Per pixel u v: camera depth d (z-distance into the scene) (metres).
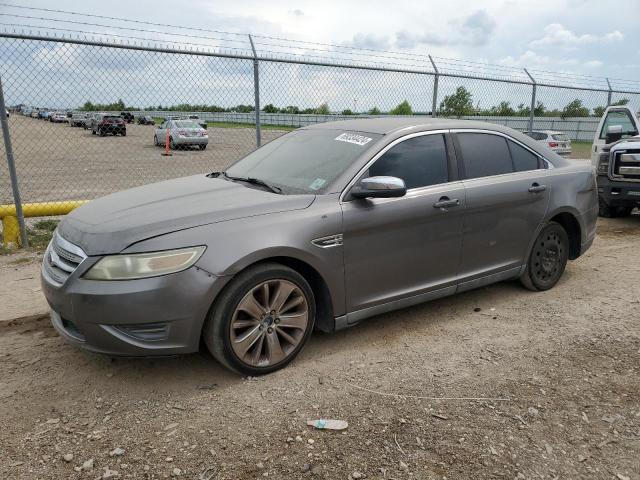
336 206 3.58
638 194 7.93
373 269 3.78
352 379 3.40
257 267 3.27
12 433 2.79
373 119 4.56
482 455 2.65
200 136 20.98
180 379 3.37
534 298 4.96
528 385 3.35
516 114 11.36
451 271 4.27
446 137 4.31
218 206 3.39
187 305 3.04
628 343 3.99
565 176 5.05
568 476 2.52
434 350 3.85
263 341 3.39
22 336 4.01
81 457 2.60
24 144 23.44
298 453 2.64
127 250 3.01
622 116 9.38
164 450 2.66
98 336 3.04
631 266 6.05
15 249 6.57
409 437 2.79
